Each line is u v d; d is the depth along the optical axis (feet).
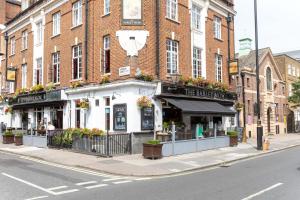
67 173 40.88
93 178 37.88
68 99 75.82
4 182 34.30
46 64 86.69
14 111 100.07
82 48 73.61
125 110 61.16
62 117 78.48
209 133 71.87
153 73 65.82
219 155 59.72
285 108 143.84
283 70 147.13
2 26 111.86
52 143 66.95
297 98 137.59
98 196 28.45
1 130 91.25
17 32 102.78
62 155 56.13
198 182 35.35
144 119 61.87
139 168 44.45
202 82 75.87
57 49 82.43
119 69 63.93
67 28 79.05
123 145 57.72
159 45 67.36
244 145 79.00
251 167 46.80
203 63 80.89
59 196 28.40
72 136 62.44
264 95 122.62
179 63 72.95
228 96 85.87
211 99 78.18
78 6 76.33
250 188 31.58
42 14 88.84
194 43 78.28
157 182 35.83
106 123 66.03
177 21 72.79
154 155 53.11
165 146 57.11
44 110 85.10
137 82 60.59
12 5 116.88
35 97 86.17
